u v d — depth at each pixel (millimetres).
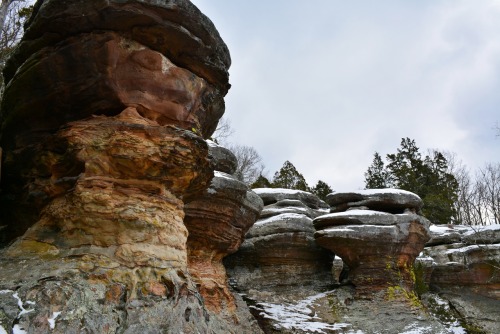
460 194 38375
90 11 6363
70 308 5375
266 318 13492
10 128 7453
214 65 7625
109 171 6551
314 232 16297
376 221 15367
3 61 14453
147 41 6852
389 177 40031
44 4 6438
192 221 11023
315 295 15266
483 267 18016
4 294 5273
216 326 7457
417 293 15953
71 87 6734
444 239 19734
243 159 43469
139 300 5969
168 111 7164
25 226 7438
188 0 6840
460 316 16062
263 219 16328
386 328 13789
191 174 7094
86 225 6277
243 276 15180
